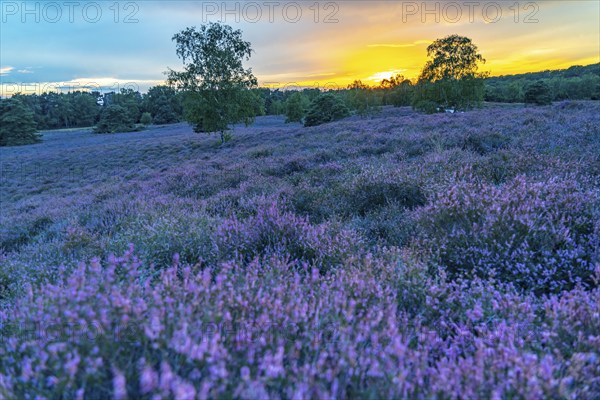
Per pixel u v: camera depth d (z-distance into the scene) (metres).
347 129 24.48
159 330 1.83
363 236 4.74
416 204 6.20
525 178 5.32
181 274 3.72
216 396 1.51
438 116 24.47
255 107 42.00
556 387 1.72
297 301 2.32
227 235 4.59
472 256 3.62
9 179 30.02
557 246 3.64
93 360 1.74
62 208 12.39
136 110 110.44
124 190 13.84
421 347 2.17
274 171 11.94
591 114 15.36
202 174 13.84
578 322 2.25
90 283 2.41
